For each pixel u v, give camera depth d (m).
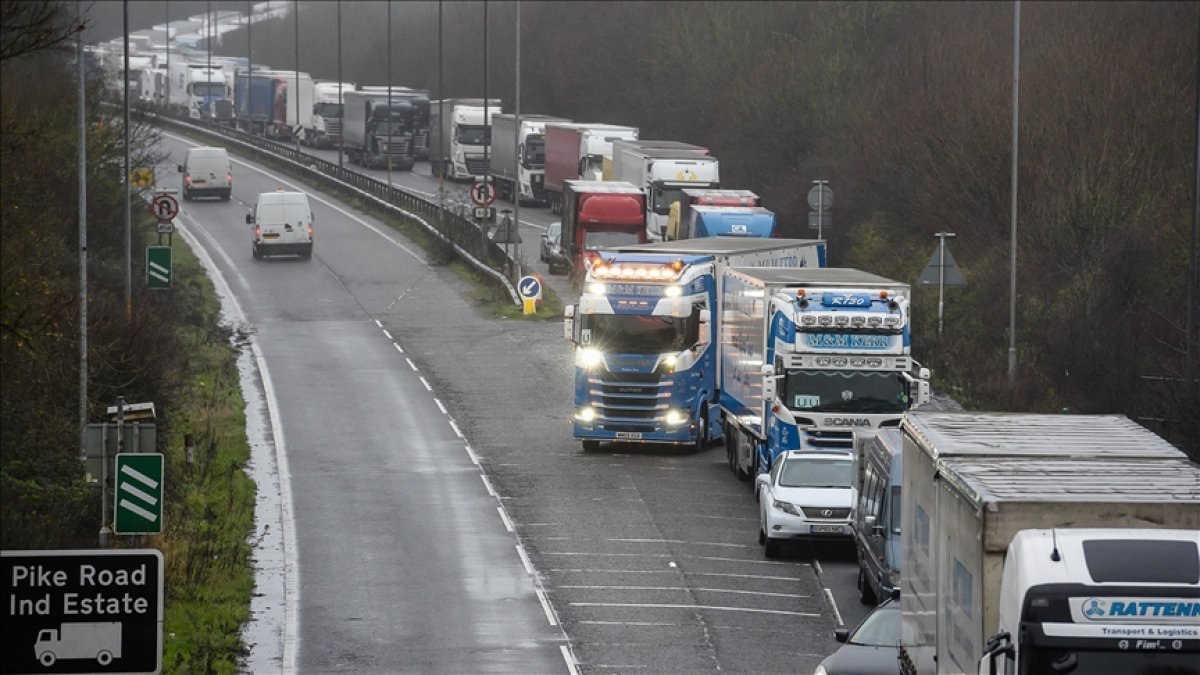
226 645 85.62
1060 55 197.25
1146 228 155.88
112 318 128.38
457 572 102.31
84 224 117.00
